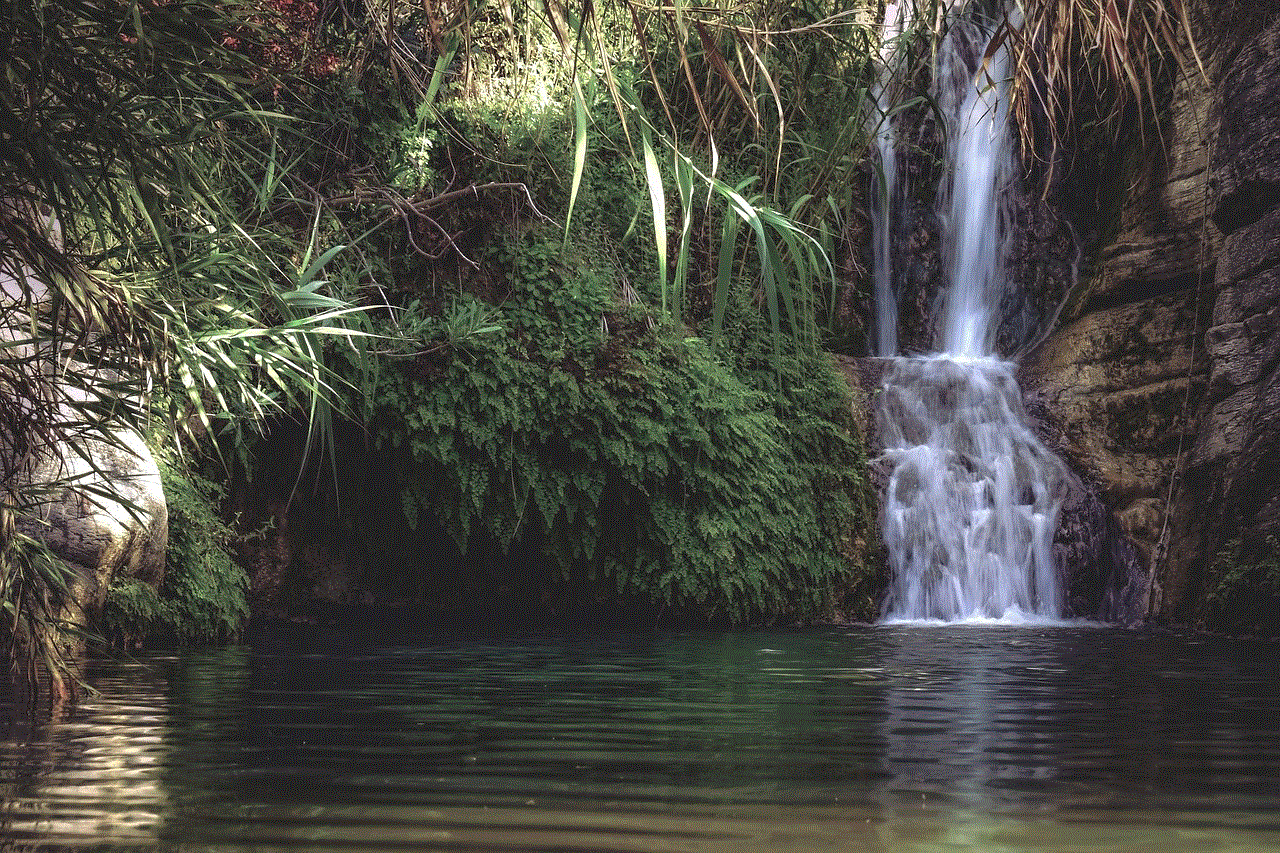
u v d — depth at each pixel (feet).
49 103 13.08
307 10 32.63
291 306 17.61
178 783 9.86
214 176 20.74
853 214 51.03
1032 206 53.16
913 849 7.59
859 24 30.27
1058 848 7.68
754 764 10.97
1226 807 9.08
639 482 38.14
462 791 9.54
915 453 44.47
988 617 42.16
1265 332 38.96
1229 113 41.57
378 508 38.70
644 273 42.60
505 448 37.55
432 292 38.50
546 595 39.73
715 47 14.35
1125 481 43.39
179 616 28.60
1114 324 46.60
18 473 15.67
